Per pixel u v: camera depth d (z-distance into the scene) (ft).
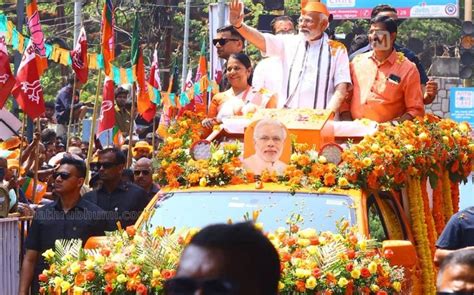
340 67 37.83
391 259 27.66
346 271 26.55
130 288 26.55
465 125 39.45
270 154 31.45
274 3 111.86
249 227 11.35
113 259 27.20
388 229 32.68
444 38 147.74
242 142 35.01
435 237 36.40
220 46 48.73
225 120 35.27
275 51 38.55
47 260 28.60
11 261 32.89
